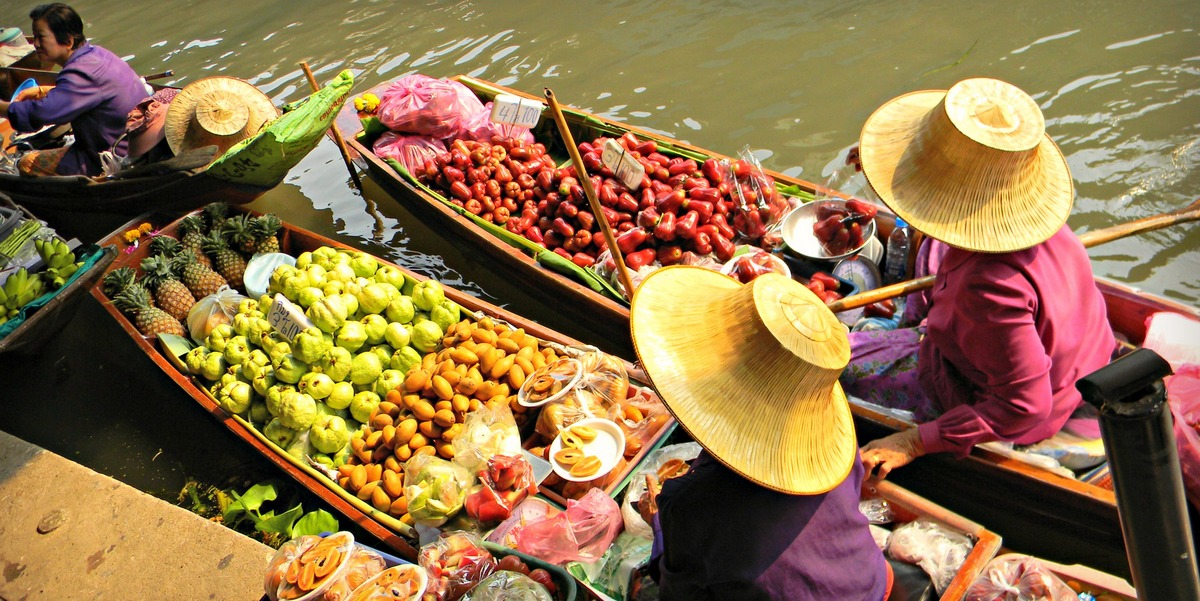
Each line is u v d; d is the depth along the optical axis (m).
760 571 2.16
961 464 3.27
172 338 4.58
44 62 8.18
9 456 4.36
